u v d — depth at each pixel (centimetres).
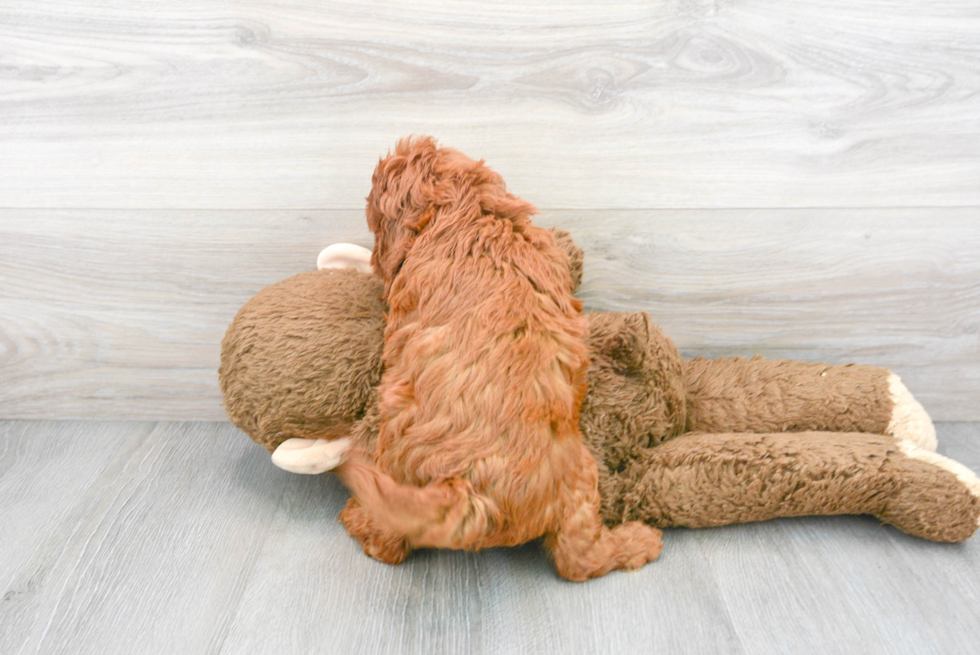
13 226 120
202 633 88
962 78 110
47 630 88
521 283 85
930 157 114
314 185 118
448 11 107
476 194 90
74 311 127
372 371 100
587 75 111
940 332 125
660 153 115
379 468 87
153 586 95
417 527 82
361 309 106
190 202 119
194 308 127
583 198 118
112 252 122
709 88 111
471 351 82
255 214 120
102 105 113
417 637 87
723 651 84
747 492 98
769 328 127
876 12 107
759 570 96
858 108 112
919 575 95
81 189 118
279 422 102
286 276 124
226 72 111
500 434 81
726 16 107
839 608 90
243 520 108
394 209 93
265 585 95
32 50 110
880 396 112
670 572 96
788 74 110
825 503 99
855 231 119
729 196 117
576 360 87
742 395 115
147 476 119
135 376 132
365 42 109
